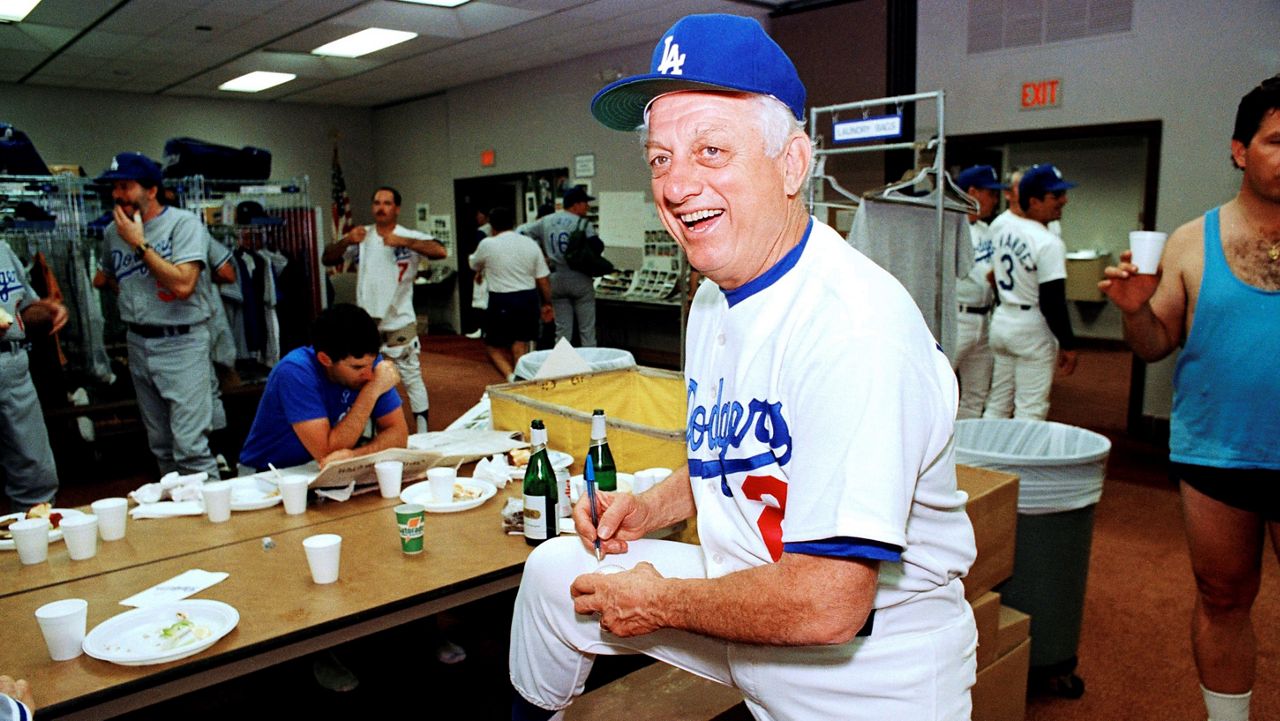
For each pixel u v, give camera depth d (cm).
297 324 633
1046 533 252
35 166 559
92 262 559
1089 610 320
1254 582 202
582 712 175
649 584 121
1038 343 430
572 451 271
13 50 867
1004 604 261
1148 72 553
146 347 431
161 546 202
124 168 405
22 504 397
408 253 559
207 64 966
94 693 134
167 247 421
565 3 735
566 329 797
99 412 522
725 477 126
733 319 125
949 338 363
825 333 107
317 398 266
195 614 160
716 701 179
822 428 104
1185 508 205
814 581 103
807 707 122
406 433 281
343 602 167
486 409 337
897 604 119
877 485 100
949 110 649
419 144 1252
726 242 117
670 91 117
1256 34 511
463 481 249
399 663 292
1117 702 259
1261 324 186
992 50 620
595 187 963
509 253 705
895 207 333
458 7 756
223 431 575
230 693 272
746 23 115
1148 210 564
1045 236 415
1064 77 589
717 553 133
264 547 199
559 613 149
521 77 1042
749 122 115
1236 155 188
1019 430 305
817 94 743
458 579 179
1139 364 574
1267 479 189
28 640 154
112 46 863
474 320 1193
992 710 224
